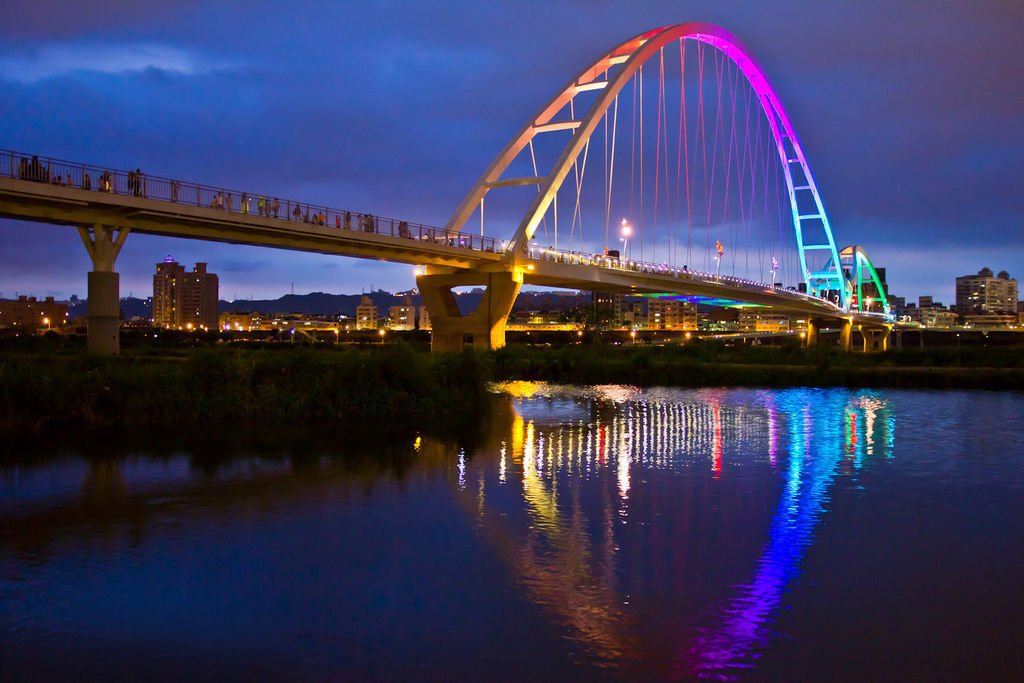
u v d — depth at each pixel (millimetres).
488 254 68875
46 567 13094
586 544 14594
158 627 10914
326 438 25625
